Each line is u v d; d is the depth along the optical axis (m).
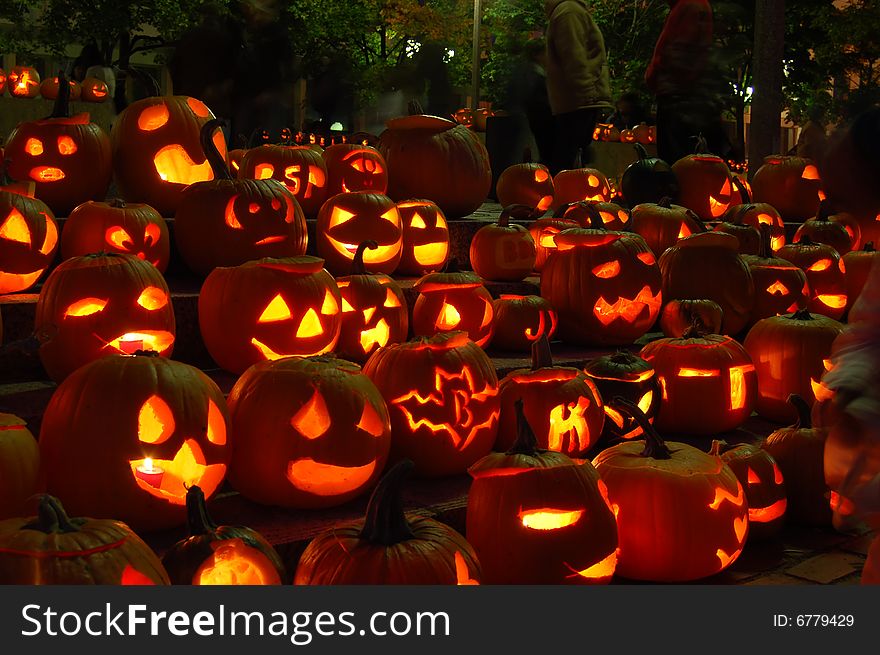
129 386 3.24
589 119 9.17
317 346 4.25
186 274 5.24
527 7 28.02
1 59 28.66
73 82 16.06
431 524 3.03
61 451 3.19
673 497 3.69
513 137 11.39
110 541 2.53
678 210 6.91
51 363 4.00
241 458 3.52
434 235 5.79
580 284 5.46
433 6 29.78
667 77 9.64
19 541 2.44
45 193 5.11
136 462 3.18
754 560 4.05
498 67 28.77
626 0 28.22
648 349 5.06
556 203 8.17
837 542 4.28
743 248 6.86
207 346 4.37
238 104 10.04
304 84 29.05
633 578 3.79
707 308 5.60
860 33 24.69
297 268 4.24
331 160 6.18
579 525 3.34
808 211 8.68
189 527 2.88
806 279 6.35
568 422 4.26
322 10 25.20
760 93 10.98
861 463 2.26
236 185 4.93
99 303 3.92
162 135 5.34
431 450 3.97
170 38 23.45
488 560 3.35
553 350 5.52
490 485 3.40
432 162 6.42
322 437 3.47
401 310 4.80
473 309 4.99
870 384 2.24
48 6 25.56
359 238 5.34
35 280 4.60
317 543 2.97
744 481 4.18
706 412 4.88
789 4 26.06
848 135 2.25
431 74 13.95
